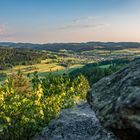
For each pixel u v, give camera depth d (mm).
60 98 25594
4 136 21797
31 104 22297
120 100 9484
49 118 24188
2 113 21641
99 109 10430
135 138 8867
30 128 22281
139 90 9242
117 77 11742
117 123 9086
